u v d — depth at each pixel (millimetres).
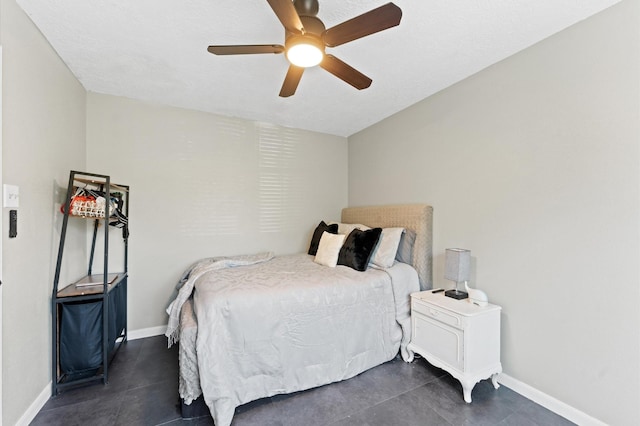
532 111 1934
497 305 2104
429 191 2756
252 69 2289
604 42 1600
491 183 2193
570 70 1741
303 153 3828
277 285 2082
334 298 2137
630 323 1507
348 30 1358
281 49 1548
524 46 1956
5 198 1476
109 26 1764
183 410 1713
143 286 2920
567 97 1757
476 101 2307
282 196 3682
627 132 1521
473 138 2332
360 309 2238
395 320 2414
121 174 2836
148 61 2174
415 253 2746
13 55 1551
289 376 1934
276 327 1919
